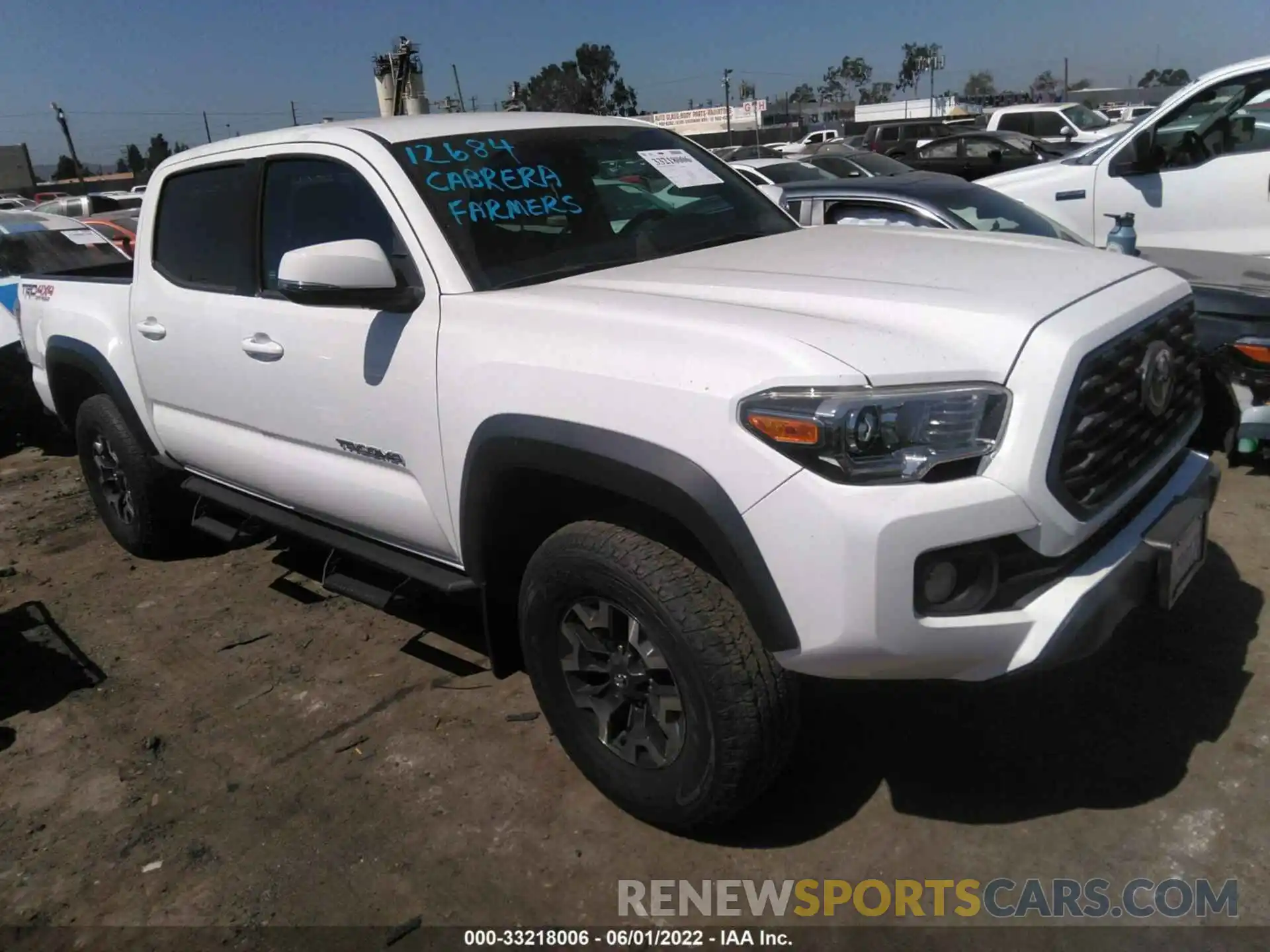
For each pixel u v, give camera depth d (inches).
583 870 105.3
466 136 130.3
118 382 173.3
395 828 113.8
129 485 183.9
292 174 135.2
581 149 138.5
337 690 143.9
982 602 88.1
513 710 135.0
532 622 110.9
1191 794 107.1
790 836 107.2
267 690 145.6
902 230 141.1
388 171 121.8
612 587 99.8
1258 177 253.6
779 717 95.0
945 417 85.5
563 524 115.5
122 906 105.8
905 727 122.5
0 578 195.5
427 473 117.7
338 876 107.3
